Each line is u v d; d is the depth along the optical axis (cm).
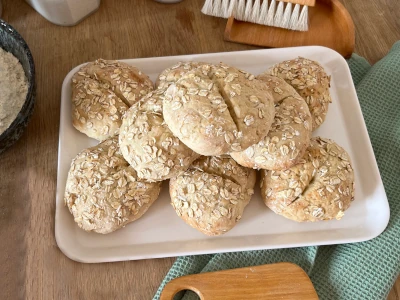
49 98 52
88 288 43
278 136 41
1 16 57
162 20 57
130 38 56
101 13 57
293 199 43
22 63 48
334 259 44
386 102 53
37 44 55
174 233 44
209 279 41
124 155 42
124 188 43
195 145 38
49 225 45
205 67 41
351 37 53
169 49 55
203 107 37
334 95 52
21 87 47
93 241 44
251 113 38
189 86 39
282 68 48
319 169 44
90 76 48
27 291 43
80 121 46
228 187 43
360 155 48
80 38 56
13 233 45
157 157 41
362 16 58
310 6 54
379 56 57
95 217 42
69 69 54
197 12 57
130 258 43
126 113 43
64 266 44
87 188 43
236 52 52
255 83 41
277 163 41
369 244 44
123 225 44
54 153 49
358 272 43
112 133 46
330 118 50
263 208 46
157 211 45
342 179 44
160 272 44
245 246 43
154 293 43
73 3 53
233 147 38
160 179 42
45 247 44
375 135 51
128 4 58
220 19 57
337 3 54
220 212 42
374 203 46
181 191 43
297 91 47
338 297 43
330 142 46
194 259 44
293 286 41
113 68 48
